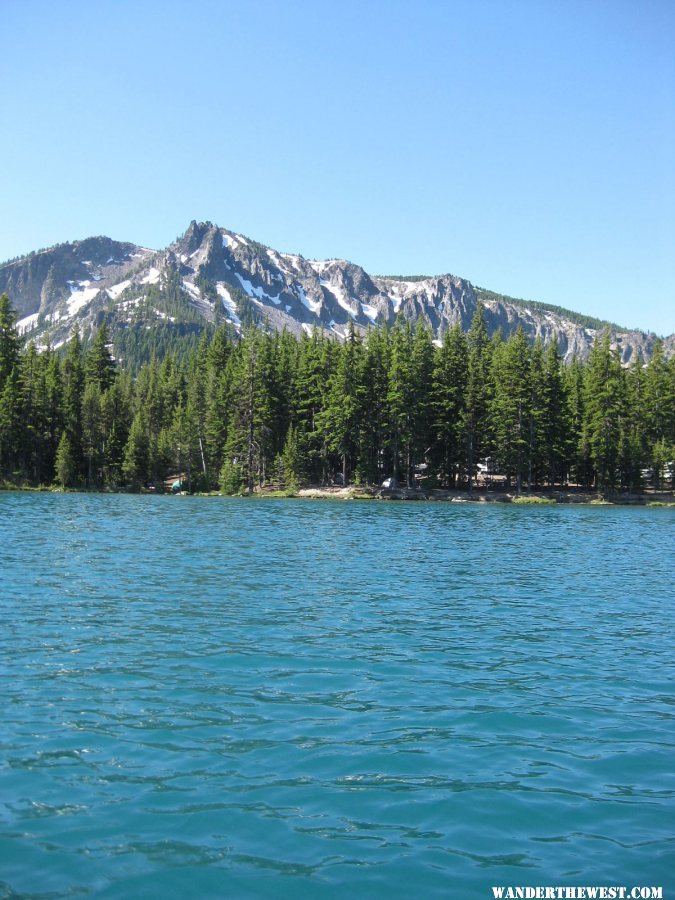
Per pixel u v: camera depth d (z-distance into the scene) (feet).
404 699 42.52
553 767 33.68
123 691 42.29
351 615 64.75
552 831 28.07
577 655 53.83
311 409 333.42
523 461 316.19
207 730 36.73
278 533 138.21
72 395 332.39
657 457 329.11
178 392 404.98
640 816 29.35
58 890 23.43
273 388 331.77
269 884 24.16
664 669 50.62
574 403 355.97
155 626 57.93
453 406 320.09
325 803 29.58
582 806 30.04
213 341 435.53
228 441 325.01
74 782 30.71
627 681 47.55
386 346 329.52
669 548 133.90
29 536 120.06
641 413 337.52
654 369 356.59
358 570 92.43
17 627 56.44
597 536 156.35
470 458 313.32
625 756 35.12
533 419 314.35
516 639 58.13
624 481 331.36
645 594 81.66
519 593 79.92
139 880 24.11
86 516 168.66
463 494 305.94
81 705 39.81
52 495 273.54
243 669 47.26
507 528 169.68
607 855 26.55
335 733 36.88
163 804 29.04
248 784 30.96
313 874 24.80
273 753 34.17
